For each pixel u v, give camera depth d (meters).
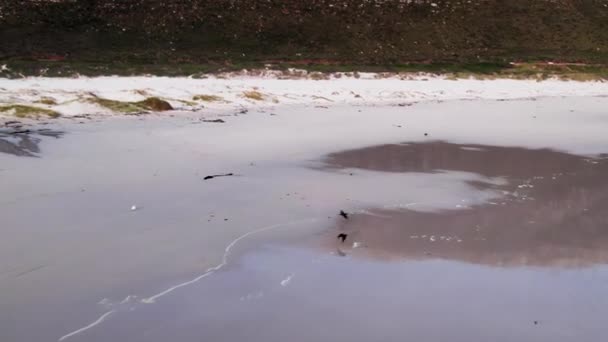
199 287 7.83
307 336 6.74
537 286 8.20
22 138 16.03
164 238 9.52
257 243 9.52
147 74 32.81
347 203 11.94
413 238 10.04
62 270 8.17
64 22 42.16
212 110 23.44
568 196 12.92
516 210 11.78
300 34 45.72
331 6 50.28
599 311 7.52
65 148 15.52
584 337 6.90
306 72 36.00
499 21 51.38
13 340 6.45
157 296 7.53
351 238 9.95
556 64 42.38
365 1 51.62
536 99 31.94
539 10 53.72
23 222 9.93
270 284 8.02
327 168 14.99
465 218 11.18
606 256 9.40
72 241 9.21
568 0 55.72
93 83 28.14
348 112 24.55
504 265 8.95
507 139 19.56
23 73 29.98
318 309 7.36
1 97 21.77
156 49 40.62
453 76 38.03
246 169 14.48
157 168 14.12
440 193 12.86
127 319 6.95
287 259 8.93
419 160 16.20
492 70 40.09
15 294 7.45
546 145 18.72
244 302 7.47
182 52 40.56
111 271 8.20
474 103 29.30
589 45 48.84
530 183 13.99
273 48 43.16
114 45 40.44
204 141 17.48
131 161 14.66
